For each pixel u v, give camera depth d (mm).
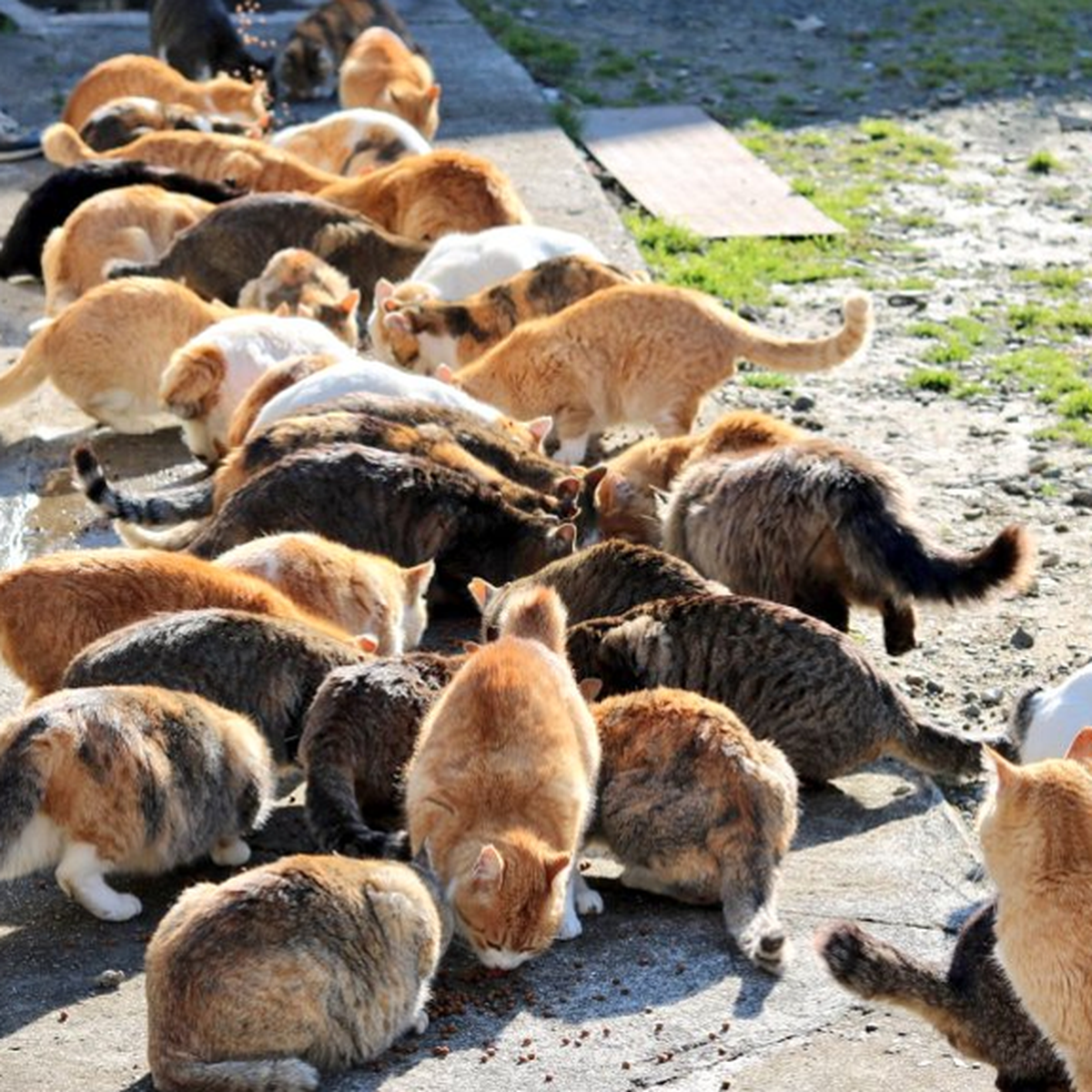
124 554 9867
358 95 20875
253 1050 7070
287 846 9039
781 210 19312
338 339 14086
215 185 17219
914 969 7250
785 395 15227
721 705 8984
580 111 22094
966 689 11070
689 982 7965
